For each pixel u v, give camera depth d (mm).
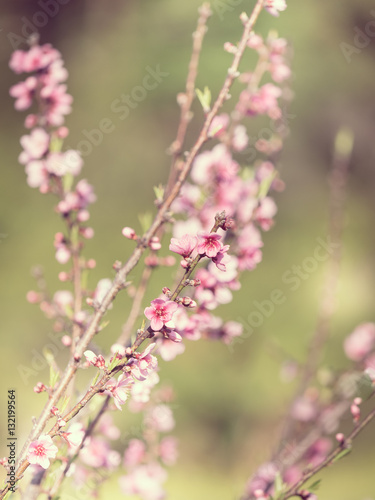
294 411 3426
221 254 1799
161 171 13242
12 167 12758
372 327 3885
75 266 2818
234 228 2701
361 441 10312
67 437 1814
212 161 2971
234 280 2465
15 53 2949
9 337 10484
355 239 12320
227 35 11211
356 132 13148
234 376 11266
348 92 12523
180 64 11672
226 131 3289
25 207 12195
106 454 2895
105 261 12047
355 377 3275
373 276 11516
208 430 10977
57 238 2857
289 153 12727
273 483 2979
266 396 10781
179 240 1819
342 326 10227
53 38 13812
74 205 2908
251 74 3332
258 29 10836
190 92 3182
